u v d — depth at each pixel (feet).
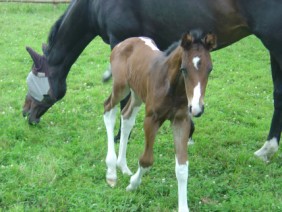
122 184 15.08
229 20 15.52
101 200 13.91
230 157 17.08
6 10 44.47
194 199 14.19
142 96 14.26
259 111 22.44
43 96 19.48
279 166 16.65
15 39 34.91
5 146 17.47
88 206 13.60
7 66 28.30
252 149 18.12
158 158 16.89
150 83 13.39
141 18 17.17
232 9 15.28
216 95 24.39
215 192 14.69
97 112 21.50
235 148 18.19
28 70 27.81
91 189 14.49
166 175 15.75
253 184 15.21
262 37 15.30
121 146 15.84
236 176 15.58
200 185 14.98
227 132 19.75
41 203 13.73
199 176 15.67
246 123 21.02
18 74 27.04
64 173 15.62
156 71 13.24
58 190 14.37
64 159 16.51
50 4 46.50
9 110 21.13
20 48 32.37
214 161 16.85
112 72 16.02
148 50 14.71
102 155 17.04
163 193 14.66
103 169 15.90
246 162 16.75
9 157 16.56
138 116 20.93
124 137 15.76
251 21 15.24
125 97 16.39
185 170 13.07
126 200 13.99
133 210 13.56
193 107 11.03
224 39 16.17
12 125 19.31
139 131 19.44
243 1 15.03
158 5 16.43
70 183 14.87
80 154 17.11
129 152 17.39
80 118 20.72
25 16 42.91
